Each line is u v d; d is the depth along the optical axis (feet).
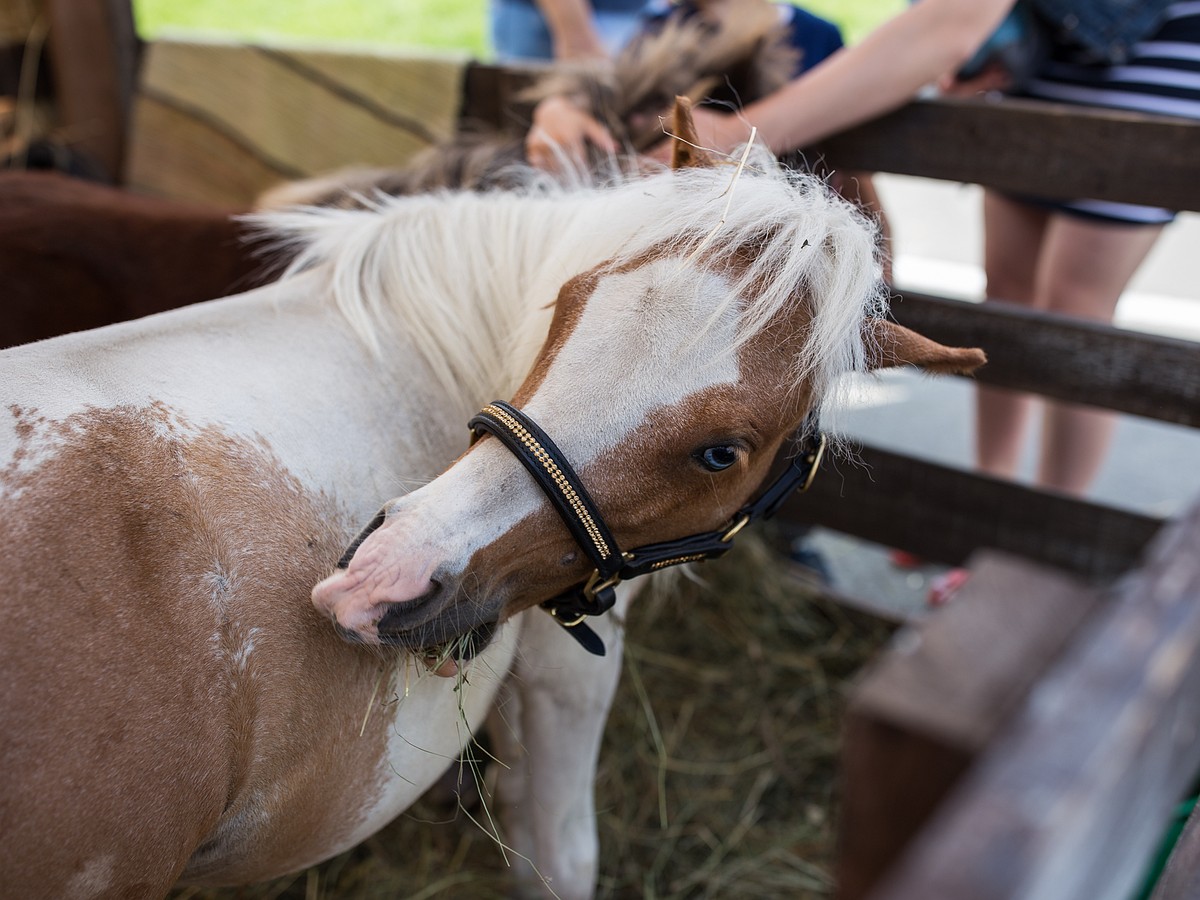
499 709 4.33
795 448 3.59
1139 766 1.80
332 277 3.67
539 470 2.86
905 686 1.87
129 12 9.58
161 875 2.61
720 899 5.65
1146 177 5.80
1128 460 10.39
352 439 3.21
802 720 6.92
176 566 2.61
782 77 6.15
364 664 3.09
